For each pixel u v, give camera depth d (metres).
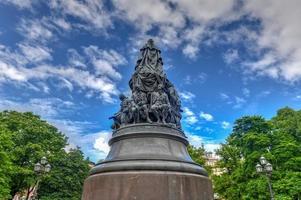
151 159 11.76
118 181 11.33
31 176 39.09
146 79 14.41
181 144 13.38
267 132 38.12
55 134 46.12
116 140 13.38
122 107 14.40
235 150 42.78
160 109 13.59
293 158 33.59
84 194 12.40
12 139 39.47
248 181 36.56
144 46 15.71
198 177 12.00
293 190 31.75
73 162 44.94
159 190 11.04
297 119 38.81
